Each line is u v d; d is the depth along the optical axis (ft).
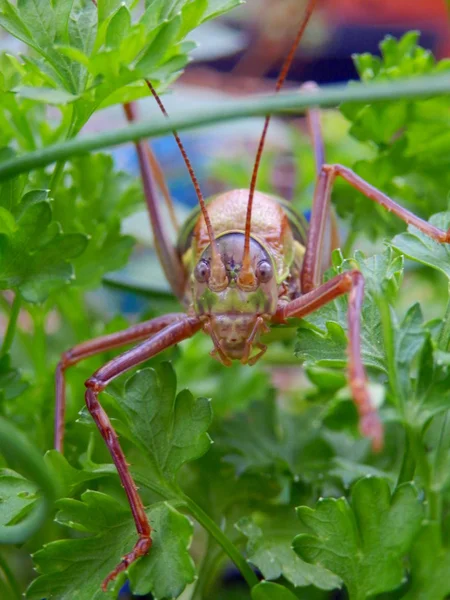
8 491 0.22
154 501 0.25
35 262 0.24
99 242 0.29
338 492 0.26
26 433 0.27
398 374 0.20
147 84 0.23
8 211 0.24
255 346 0.27
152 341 0.26
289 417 0.28
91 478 0.22
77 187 0.29
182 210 0.42
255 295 0.27
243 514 0.26
